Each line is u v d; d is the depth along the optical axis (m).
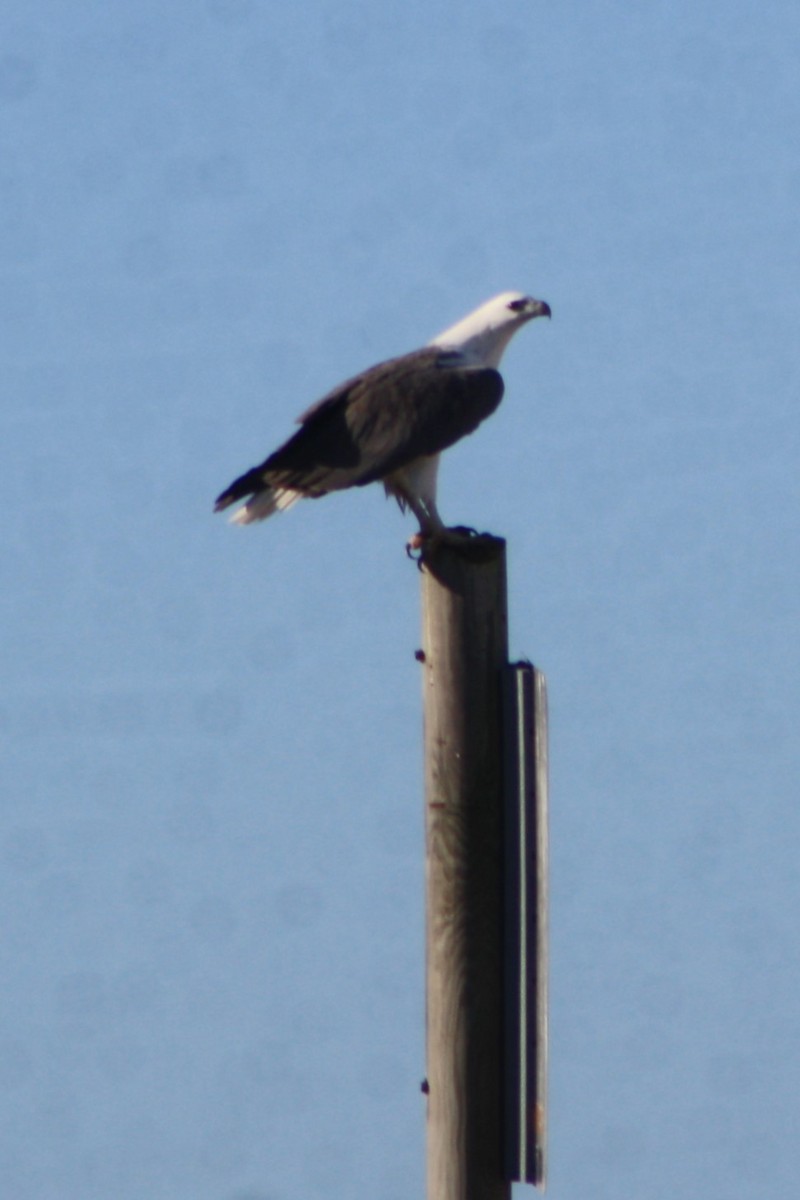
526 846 10.69
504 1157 10.59
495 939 10.73
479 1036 10.63
